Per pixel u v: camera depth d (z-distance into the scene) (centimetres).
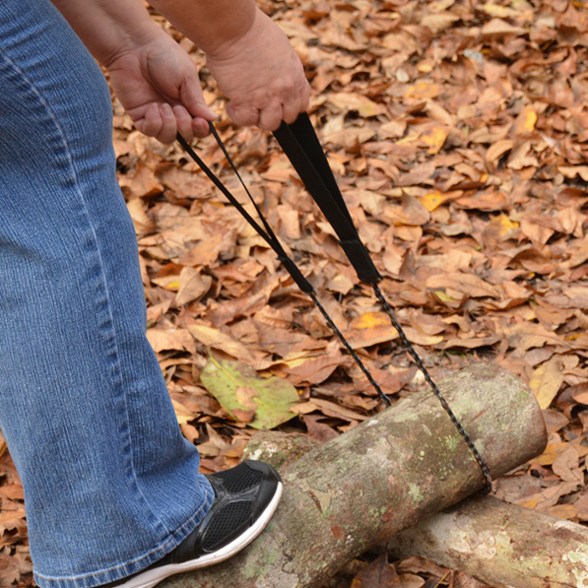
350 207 389
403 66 502
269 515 177
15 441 153
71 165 148
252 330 318
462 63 491
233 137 453
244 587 176
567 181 402
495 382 215
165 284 348
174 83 188
